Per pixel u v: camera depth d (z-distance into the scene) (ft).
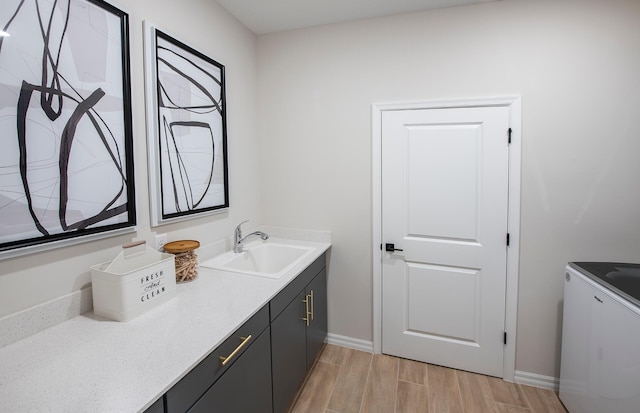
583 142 5.76
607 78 5.57
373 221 7.20
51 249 3.58
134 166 4.45
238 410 3.86
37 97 3.32
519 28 5.94
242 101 7.28
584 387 4.97
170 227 5.27
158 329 3.54
